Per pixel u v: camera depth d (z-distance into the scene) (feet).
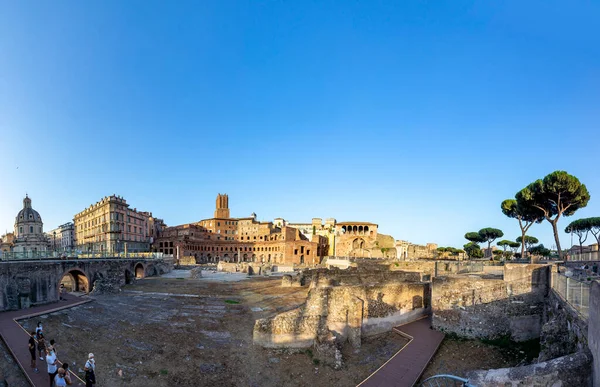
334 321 116.57
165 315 140.36
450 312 118.11
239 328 128.98
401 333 119.85
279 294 187.32
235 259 545.44
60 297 161.89
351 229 507.71
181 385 90.07
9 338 99.14
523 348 101.60
